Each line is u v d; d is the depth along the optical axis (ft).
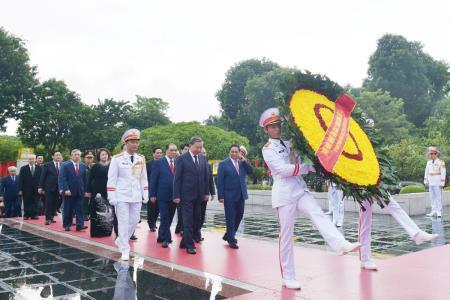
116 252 24.64
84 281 18.01
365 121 18.26
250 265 20.61
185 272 19.35
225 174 25.90
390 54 160.25
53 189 38.19
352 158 15.84
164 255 23.48
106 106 137.80
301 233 31.76
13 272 19.75
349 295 15.19
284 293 15.61
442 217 43.16
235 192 25.79
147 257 23.06
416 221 39.68
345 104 17.24
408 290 15.72
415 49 165.68
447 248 24.20
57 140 122.01
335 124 16.12
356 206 48.47
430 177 43.60
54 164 38.75
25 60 117.29
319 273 18.56
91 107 131.03
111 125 136.98
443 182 42.93
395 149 79.66
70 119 118.62
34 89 118.93
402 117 125.49
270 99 145.38
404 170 77.10
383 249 25.22
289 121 15.19
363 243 19.08
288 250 16.53
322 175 15.43
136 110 148.36
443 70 165.58
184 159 24.66
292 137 15.11
